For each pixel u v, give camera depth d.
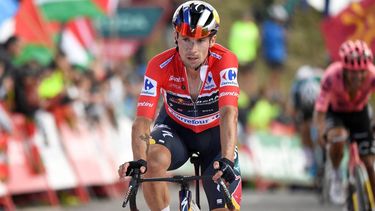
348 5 33.78
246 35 48.06
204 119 14.93
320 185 30.36
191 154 15.42
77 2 31.78
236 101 14.13
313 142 35.16
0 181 25.22
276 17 51.41
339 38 33.91
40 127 27.42
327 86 22.78
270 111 44.56
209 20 13.63
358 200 21.81
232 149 13.51
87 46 34.38
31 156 26.80
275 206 30.00
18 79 26.39
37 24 28.98
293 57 62.56
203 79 14.49
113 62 42.12
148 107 14.23
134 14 42.75
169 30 50.50
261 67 53.81
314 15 66.50
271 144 42.50
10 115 26.39
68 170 29.03
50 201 27.62
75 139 29.92
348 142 22.81
